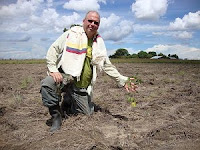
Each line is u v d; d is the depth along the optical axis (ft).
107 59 6.48
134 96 10.27
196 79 17.42
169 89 12.16
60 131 5.61
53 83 5.63
